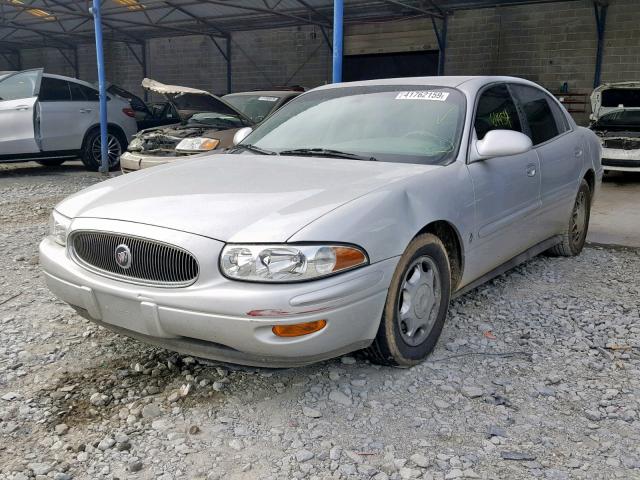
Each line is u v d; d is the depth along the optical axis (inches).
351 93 167.5
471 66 665.0
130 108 478.9
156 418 108.7
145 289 107.7
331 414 109.6
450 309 162.6
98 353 135.0
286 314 99.1
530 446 100.2
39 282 186.5
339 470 93.8
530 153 168.2
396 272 116.0
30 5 658.8
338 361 129.0
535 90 190.1
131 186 129.0
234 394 116.6
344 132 152.6
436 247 126.9
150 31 836.0
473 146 143.1
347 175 125.3
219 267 102.4
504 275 193.6
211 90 863.7
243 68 824.9
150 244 107.8
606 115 458.3
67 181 411.8
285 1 631.8
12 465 95.3
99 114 452.1
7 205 320.5
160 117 503.2
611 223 280.5
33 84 414.9
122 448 99.2
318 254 101.1
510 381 122.2
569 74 615.2
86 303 117.0
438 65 682.8
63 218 126.4
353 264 105.2
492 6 625.6
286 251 100.0
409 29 697.6
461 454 97.9
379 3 602.2
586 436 103.3
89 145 447.8
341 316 104.0
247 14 690.8
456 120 145.9
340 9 259.8
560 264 207.6
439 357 132.5
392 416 109.0
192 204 113.2
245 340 100.8
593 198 221.0
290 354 102.1
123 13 700.7
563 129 199.0
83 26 831.7
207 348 107.1
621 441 101.7
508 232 156.3
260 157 146.7
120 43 935.0
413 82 164.1
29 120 407.8
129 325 112.2
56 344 139.9
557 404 113.7
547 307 165.0
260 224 104.0
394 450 98.9
